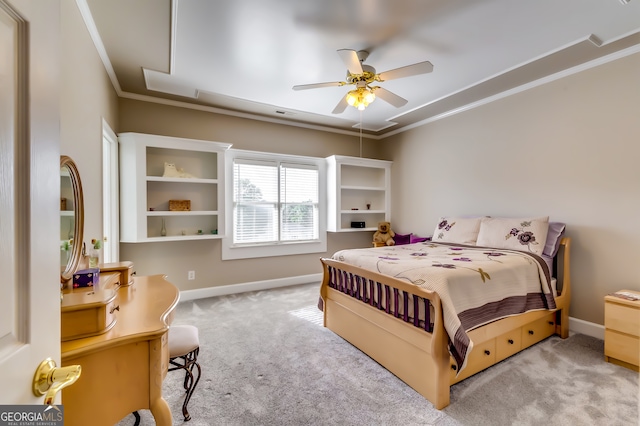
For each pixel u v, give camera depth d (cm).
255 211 437
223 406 179
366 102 270
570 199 294
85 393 103
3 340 50
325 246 500
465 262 233
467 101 379
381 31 229
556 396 187
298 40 241
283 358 236
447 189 425
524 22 218
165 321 130
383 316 219
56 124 66
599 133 273
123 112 350
